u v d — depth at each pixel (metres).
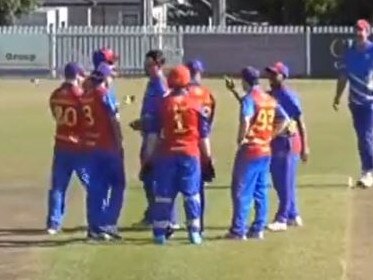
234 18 101.12
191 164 19.83
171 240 20.47
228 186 26.89
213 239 20.58
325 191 26.03
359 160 31.45
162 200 20.11
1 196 26.08
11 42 67.25
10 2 82.88
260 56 68.50
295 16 87.56
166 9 106.88
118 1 95.94
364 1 82.19
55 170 21.05
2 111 46.34
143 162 20.47
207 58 68.88
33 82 63.09
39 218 23.14
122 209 23.59
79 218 22.94
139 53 68.50
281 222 21.44
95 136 20.55
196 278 17.56
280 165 21.30
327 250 19.61
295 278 17.58
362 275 17.81
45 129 40.00
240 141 20.11
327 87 59.25
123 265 18.52
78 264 18.66
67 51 67.88
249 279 17.50
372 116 26.56
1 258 19.20
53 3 94.31
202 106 19.75
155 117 19.97
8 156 33.09
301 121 21.56
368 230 21.41
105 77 20.53
